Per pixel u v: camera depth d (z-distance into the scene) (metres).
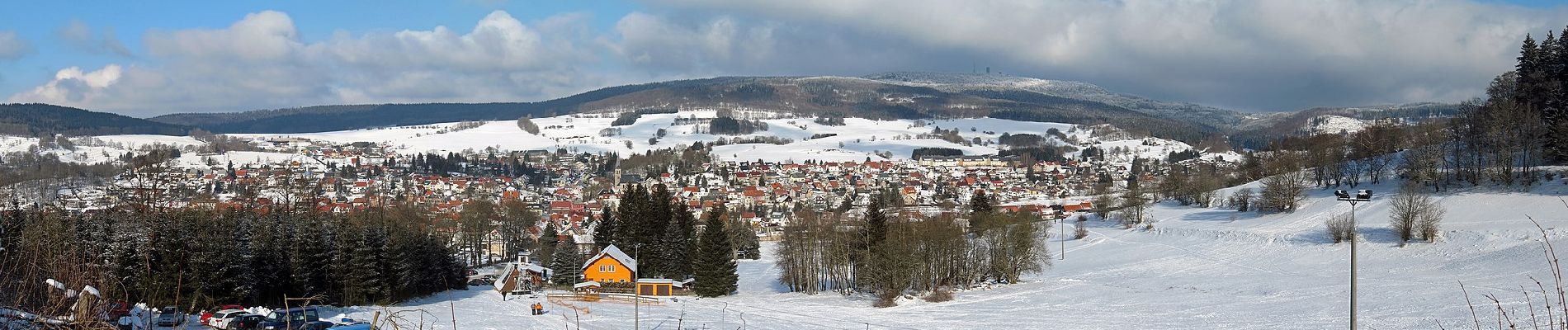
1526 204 97.75
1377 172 131.88
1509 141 111.19
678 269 95.81
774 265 121.38
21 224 37.78
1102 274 92.25
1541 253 74.00
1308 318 56.94
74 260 10.41
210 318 48.97
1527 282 64.62
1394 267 81.06
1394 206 101.56
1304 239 99.56
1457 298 59.25
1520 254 75.56
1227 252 101.56
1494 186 109.38
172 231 52.38
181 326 10.92
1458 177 116.62
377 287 68.56
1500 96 133.12
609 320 63.50
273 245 65.81
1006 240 86.94
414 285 77.12
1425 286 66.88
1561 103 117.44
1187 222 128.88
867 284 83.50
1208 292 72.69
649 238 99.31
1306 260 90.31
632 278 90.00
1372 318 54.91
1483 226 89.62
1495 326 48.16
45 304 9.82
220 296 56.91
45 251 10.59
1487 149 116.50
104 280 10.34
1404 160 131.62
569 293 85.00
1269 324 55.88
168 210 67.81
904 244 77.94
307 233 67.62
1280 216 119.38
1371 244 91.81
